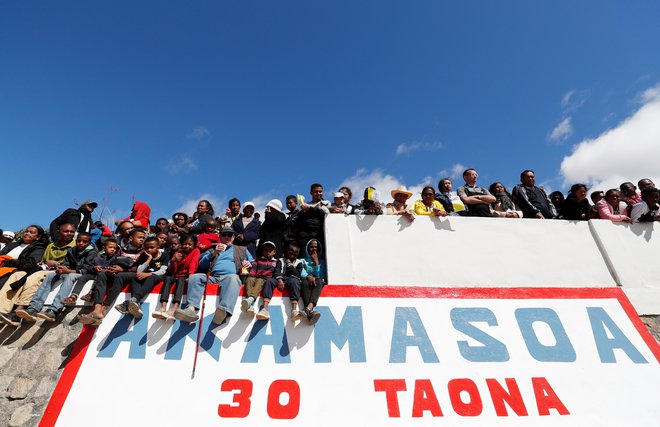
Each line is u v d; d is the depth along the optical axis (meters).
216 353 4.18
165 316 4.29
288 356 4.23
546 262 5.34
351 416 3.87
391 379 4.14
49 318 4.34
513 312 4.84
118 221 7.47
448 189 6.47
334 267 4.94
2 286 4.73
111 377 3.94
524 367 4.36
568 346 4.57
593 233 5.65
